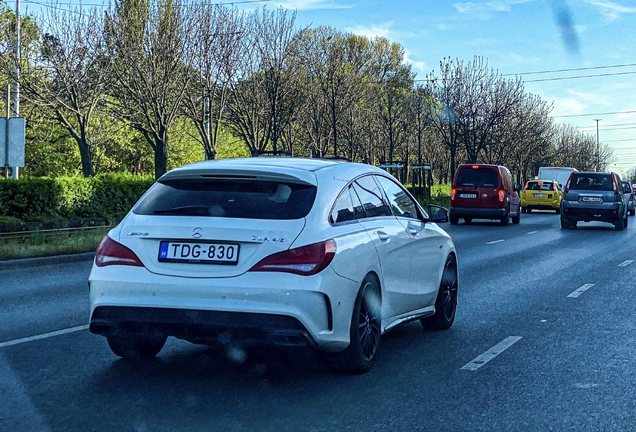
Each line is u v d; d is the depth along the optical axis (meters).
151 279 5.55
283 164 6.25
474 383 5.99
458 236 23.23
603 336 7.96
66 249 16.33
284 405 5.31
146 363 6.50
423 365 6.57
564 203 27.30
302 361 6.60
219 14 31.67
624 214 27.58
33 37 33.56
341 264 5.72
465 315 9.26
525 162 73.19
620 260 16.12
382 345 7.43
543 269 14.38
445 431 4.80
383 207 7.01
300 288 5.41
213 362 6.55
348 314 5.84
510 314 9.34
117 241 5.77
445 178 68.88
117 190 27.05
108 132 42.34
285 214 5.68
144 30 29.64
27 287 11.83
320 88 40.78
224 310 5.41
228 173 5.96
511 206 29.92
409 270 7.16
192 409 5.19
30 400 5.36
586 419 5.09
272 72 33.28
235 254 5.50
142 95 29.83
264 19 33.78
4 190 22.97
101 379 5.96
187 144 47.50
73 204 25.06
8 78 32.38
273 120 34.25
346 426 4.87
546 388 5.86
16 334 7.80
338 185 6.22
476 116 50.28
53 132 44.19
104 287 5.68
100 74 31.73
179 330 5.52
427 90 50.38
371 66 64.06
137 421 4.91
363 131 48.66
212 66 31.64
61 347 7.14
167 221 5.71
